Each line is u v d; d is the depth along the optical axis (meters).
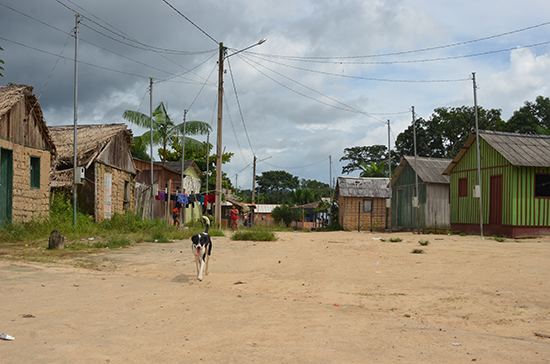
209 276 8.64
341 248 14.70
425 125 50.84
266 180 98.44
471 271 8.88
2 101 15.41
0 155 15.22
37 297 6.07
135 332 4.42
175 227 21.88
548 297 6.39
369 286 7.53
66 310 5.32
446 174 27.58
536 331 4.82
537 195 21.86
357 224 38.38
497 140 22.77
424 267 9.62
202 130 31.67
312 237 22.42
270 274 8.92
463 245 15.91
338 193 42.44
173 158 45.69
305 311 5.57
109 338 4.18
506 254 12.04
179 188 34.59
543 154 22.03
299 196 60.66
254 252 13.23
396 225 33.97
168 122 31.56
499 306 5.95
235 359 3.63
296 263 10.66
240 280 8.20
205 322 4.90
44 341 4.03
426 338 4.34
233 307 5.73
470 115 47.34
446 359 3.68
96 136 22.28
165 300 6.09
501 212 22.09
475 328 4.99
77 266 9.46
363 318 5.23
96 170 20.56
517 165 20.52
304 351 3.86
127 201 25.23
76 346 3.89
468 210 25.00
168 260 10.83
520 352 3.91
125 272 9.02
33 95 16.47
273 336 4.35
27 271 8.40
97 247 13.33
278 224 46.84
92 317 5.00
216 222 23.00
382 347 4.01
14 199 15.77
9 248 12.16
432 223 29.33
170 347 3.94
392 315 5.56
